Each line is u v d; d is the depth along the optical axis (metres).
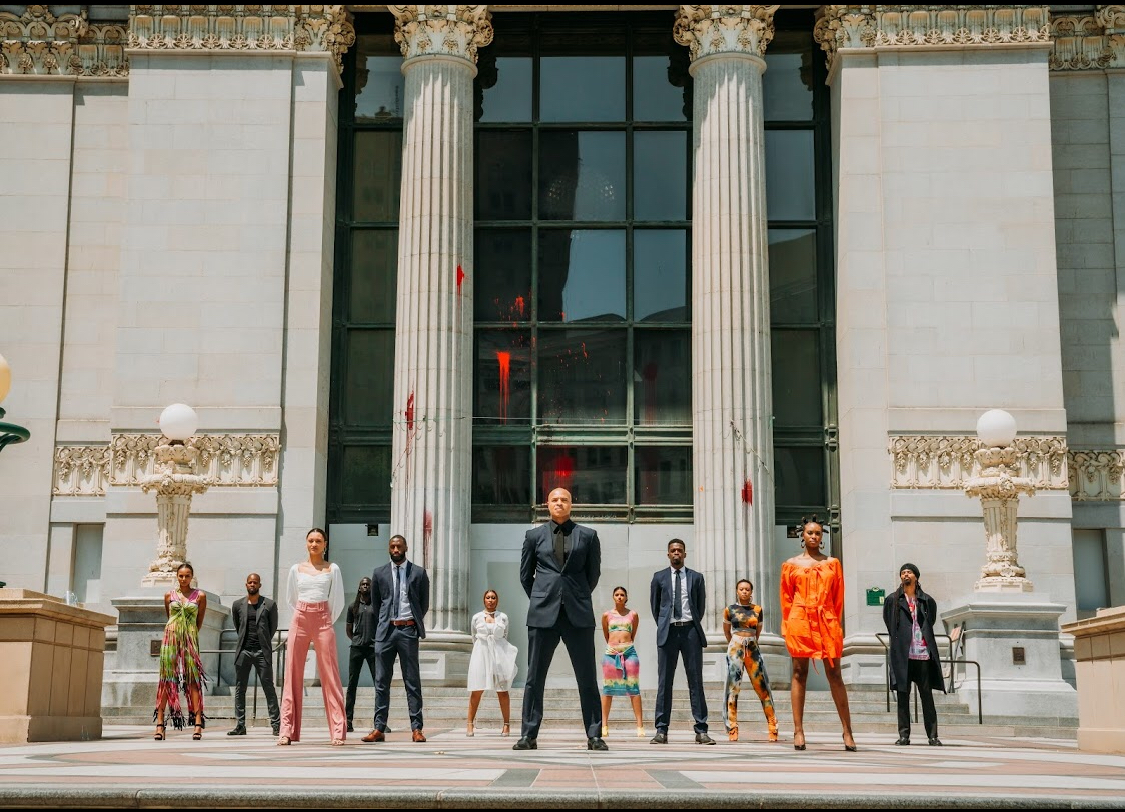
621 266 30.38
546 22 30.88
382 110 30.89
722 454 27.59
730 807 7.45
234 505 27.52
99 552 29.05
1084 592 28.67
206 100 28.98
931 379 27.80
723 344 28.00
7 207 29.98
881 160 28.62
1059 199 30.05
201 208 28.59
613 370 30.03
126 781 8.38
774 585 27.38
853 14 29.05
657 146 30.80
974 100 28.72
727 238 28.34
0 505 28.88
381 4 30.03
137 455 27.66
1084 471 28.95
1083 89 30.39
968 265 28.17
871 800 7.47
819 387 29.88
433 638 26.42
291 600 14.35
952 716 22.75
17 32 30.34
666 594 16.17
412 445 27.58
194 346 28.14
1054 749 15.63
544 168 30.77
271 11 29.11
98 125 30.31
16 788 7.54
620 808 7.46
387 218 30.55
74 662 16.12
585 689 13.10
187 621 16.48
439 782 8.56
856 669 26.53
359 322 30.06
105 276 29.83
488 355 30.06
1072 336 29.55
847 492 27.95
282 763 10.79
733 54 29.02
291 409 28.02
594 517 29.33
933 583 27.03
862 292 28.28
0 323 29.56
